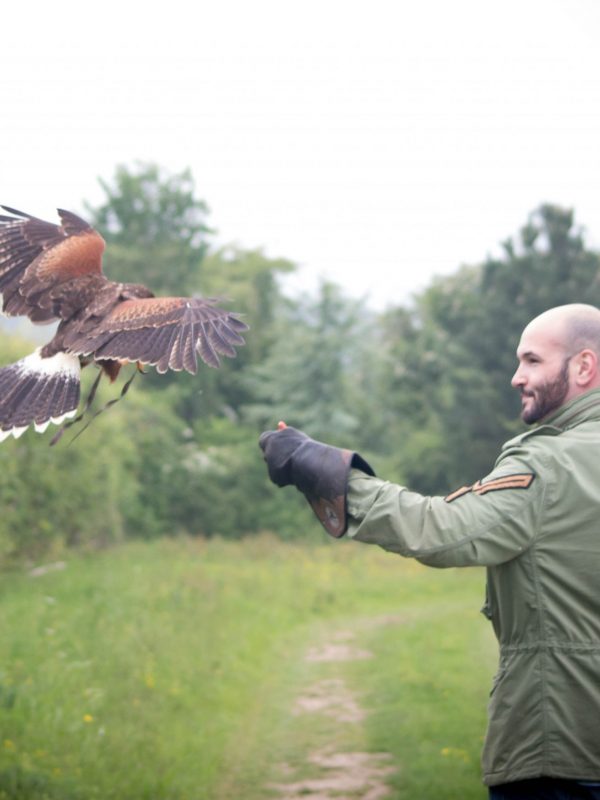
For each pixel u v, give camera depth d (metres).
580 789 3.10
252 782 7.81
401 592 19.45
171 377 38.41
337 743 8.84
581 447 3.17
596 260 33.69
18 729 7.81
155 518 30.97
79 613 12.44
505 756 3.18
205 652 11.50
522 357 3.38
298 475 3.24
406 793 7.49
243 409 38.31
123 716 8.65
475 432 33.28
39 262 3.66
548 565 3.11
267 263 49.16
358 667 12.20
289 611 16.14
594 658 3.07
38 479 18.28
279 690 10.94
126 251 42.12
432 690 10.81
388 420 40.47
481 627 15.02
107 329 3.29
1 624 11.29
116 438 22.83
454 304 39.44
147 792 7.20
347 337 39.00
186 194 43.81
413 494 3.12
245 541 27.09
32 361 3.36
